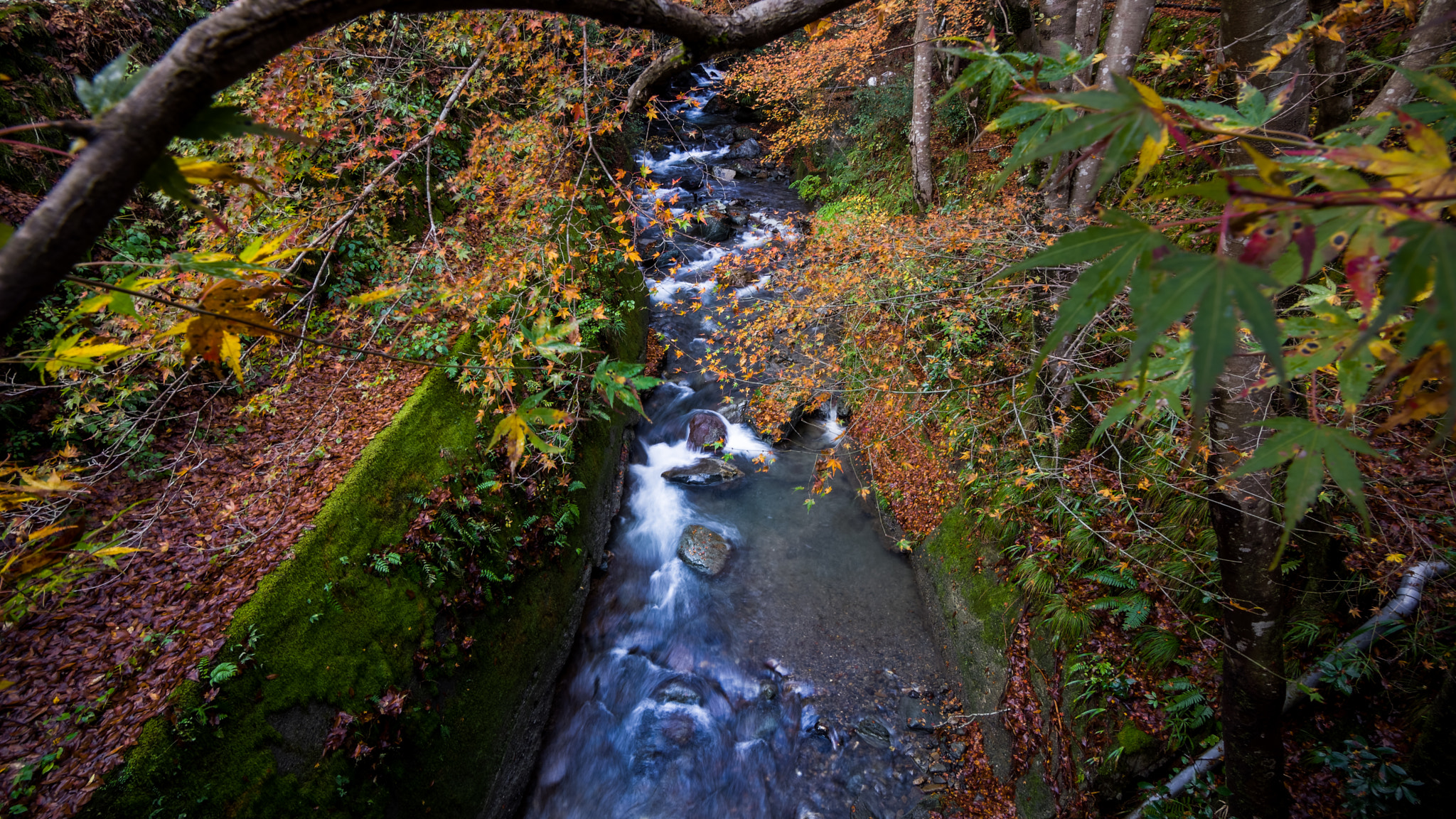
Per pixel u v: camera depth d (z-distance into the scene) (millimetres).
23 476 1135
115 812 3566
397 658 4980
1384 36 4969
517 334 3820
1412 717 3889
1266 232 666
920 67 8969
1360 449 876
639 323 10383
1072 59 994
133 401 5793
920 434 7617
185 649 4285
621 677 6648
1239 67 2031
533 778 5938
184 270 870
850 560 7707
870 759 5762
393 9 694
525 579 6391
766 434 9188
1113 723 4848
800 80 10891
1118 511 5512
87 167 515
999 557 6297
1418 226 585
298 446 5961
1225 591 2803
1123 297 4156
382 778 4586
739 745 5996
